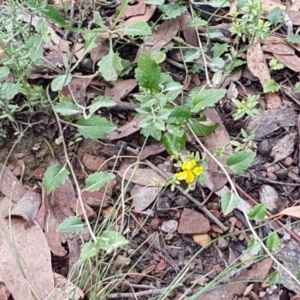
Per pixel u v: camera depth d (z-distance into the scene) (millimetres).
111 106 245
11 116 239
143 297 215
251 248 206
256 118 258
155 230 231
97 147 249
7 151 247
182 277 214
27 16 267
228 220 232
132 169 242
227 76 267
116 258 221
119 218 224
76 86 261
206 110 255
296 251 224
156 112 227
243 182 242
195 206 235
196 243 228
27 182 239
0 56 256
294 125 257
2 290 209
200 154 245
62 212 230
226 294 215
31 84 262
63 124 251
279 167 247
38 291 209
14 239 219
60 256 219
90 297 206
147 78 232
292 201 238
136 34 242
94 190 218
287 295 216
